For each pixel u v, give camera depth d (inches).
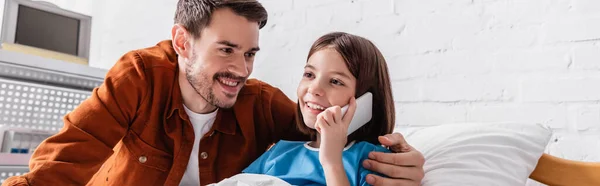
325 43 40.4
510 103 52.9
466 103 55.3
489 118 53.8
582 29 50.1
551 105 50.8
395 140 37.2
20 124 62.9
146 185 44.7
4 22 69.6
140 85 43.4
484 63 54.9
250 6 41.8
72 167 38.9
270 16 70.9
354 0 64.2
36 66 62.2
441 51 57.6
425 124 57.6
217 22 41.1
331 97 38.7
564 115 50.1
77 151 39.6
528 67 52.4
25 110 63.4
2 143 60.8
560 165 42.8
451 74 56.7
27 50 69.4
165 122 44.8
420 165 36.0
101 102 41.7
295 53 67.6
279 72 68.6
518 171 39.3
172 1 82.4
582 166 41.9
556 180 42.7
